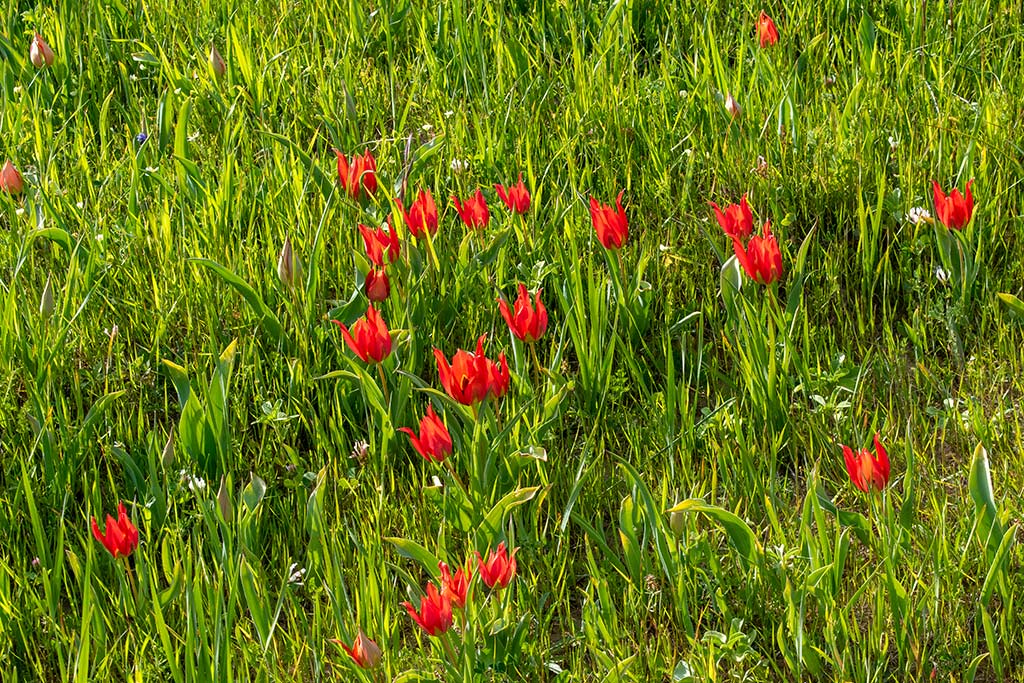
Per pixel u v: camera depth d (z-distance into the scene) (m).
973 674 2.84
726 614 3.03
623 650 2.97
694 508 2.95
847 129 4.77
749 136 4.92
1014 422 3.68
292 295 4.14
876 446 2.88
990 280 4.20
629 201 4.68
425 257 4.15
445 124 5.18
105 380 3.91
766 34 5.16
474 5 6.00
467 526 3.31
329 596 2.96
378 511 3.34
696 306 4.24
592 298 3.77
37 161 5.02
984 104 4.80
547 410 3.50
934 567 2.99
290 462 3.72
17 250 4.41
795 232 4.58
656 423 3.72
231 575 3.01
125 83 5.71
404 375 3.68
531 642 3.07
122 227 4.53
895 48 5.55
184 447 3.60
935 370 3.97
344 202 4.59
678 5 6.09
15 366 3.92
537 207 4.56
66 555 3.41
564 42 5.91
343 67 5.58
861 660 2.93
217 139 5.35
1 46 5.74
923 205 4.48
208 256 4.38
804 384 3.78
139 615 3.09
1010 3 5.71
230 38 5.60
